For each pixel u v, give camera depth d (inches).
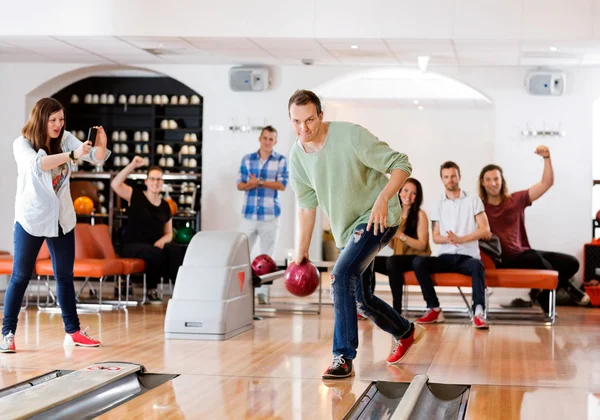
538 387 181.3
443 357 222.5
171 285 401.7
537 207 398.6
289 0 333.4
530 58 368.8
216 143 419.5
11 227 425.4
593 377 195.0
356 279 186.1
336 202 183.0
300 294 216.1
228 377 187.8
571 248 396.2
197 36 338.0
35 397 151.1
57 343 238.2
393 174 173.8
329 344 243.6
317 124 174.9
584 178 395.2
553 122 396.8
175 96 461.7
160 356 217.0
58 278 230.5
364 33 329.7
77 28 341.4
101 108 480.1
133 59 401.4
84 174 432.1
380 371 197.8
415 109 632.4
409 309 351.3
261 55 381.1
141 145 474.3
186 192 450.3
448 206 312.7
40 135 218.8
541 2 320.2
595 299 372.8
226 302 255.0
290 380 184.4
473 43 335.0
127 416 148.9
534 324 305.7
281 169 391.5
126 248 361.7
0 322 285.4
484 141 627.2
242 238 275.7
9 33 343.9
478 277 295.7
